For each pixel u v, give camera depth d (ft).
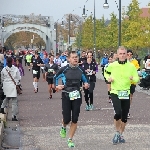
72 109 35.60
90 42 272.72
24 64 264.93
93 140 38.70
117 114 36.78
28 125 47.26
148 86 92.94
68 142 35.78
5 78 50.16
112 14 246.06
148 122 48.83
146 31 190.90
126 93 36.94
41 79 132.57
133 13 205.46
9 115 53.83
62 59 105.09
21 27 385.91
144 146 35.94
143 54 188.65
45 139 39.42
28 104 67.36
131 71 37.11
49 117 53.01
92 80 59.41
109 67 37.35
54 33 385.70
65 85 35.58
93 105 65.16
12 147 36.24
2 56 59.77
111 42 247.91
